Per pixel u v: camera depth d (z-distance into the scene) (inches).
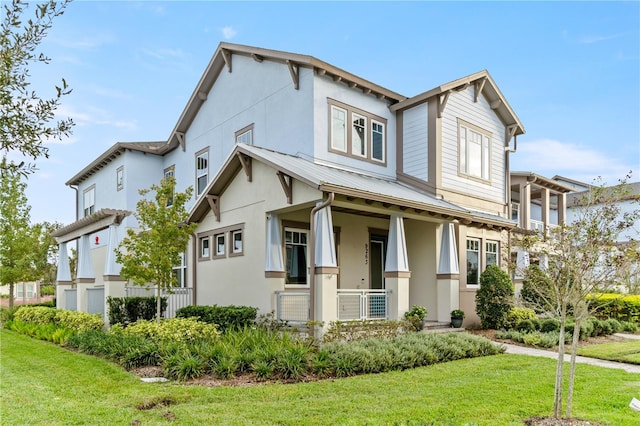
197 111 834.8
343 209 594.2
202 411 269.9
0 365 427.8
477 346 454.6
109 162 970.1
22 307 868.0
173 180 568.7
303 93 616.4
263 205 535.8
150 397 301.1
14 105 148.2
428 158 658.8
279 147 646.5
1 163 151.0
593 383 337.7
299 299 493.7
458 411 264.7
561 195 1051.3
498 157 778.8
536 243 285.1
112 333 519.2
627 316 733.3
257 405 281.3
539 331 583.8
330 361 375.2
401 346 416.2
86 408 277.0
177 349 405.4
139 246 540.7
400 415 257.3
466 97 719.1
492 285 616.1
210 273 628.7
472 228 681.0
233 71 749.9
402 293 524.1
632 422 244.4
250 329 458.3
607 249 257.6
